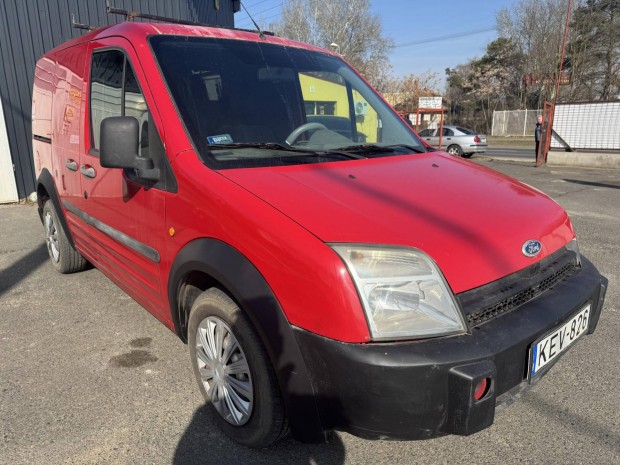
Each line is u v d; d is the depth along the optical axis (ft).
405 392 5.57
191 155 7.73
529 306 6.71
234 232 6.68
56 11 27.48
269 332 6.24
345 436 7.95
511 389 6.35
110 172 9.86
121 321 12.34
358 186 7.47
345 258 5.76
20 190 28.35
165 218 8.09
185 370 9.97
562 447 7.63
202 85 8.82
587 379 9.50
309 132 9.60
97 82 10.57
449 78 185.68
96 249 11.69
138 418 8.39
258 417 6.97
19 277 15.64
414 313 5.79
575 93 128.47
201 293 7.95
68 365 10.17
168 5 31.04
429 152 10.47
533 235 7.29
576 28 126.41
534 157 66.95
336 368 5.72
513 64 155.22
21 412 8.53
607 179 38.91
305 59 10.84
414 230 6.40
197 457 7.45
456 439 7.87
